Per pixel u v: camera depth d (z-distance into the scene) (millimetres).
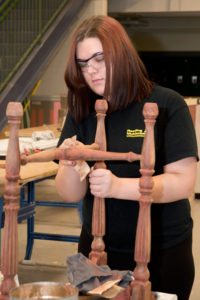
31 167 2684
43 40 7148
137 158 1166
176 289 1513
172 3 9062
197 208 5555
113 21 1402
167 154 1432
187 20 12117
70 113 1589
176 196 1394
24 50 7391
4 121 6246
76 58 1447
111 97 1432
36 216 5230
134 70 1429
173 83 13656
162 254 1493
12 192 1053
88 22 1408
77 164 1222
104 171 1269
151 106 1119
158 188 1354
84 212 1622
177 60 13500
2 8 7395
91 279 1166
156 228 1488
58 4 7848
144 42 13430
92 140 1555
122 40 1397
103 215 1353
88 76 1452
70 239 3682
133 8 9258
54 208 5613
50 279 3459
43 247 4266
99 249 1359
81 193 1530
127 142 1476
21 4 7871
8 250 1063
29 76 6816
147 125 1132
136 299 1144
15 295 970
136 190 1282
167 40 13367
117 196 1294
